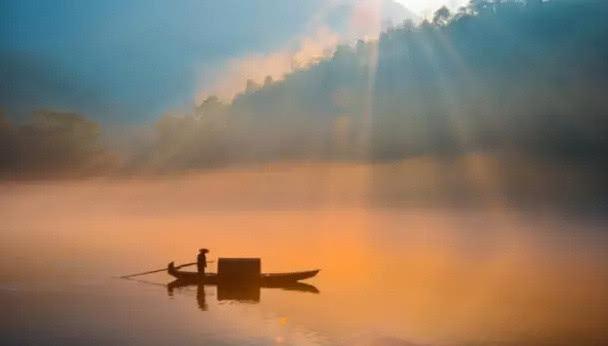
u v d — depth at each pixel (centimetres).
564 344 1672
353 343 1700
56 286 2605
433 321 1967
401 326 1894
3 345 1661
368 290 2536
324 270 3231
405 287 2636
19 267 3309
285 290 2495
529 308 2208
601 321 1942
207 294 2394
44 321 1922
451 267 3409
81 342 1691
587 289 2603
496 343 1697
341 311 2114
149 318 1967
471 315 2044
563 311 2119
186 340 1703
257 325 1888
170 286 2564
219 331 1816
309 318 1986
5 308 2128
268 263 3581
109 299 2298
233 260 2520
